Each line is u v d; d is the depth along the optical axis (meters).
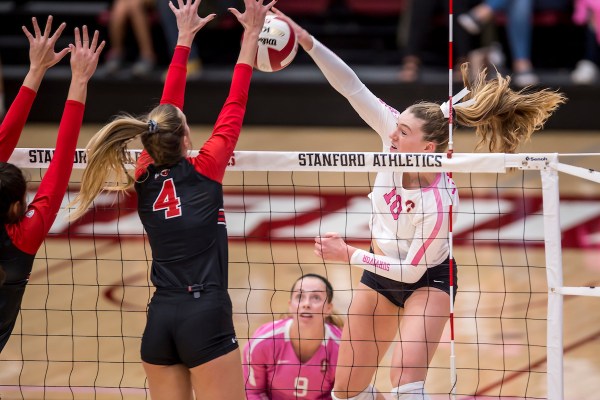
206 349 9.41
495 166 10.51
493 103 11.05
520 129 11.31
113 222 22.92
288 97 32.50
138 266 20.00
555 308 10.62
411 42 31.47
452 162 10.51
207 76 32.62
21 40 35.06
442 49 34.66
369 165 10.64
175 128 9.70
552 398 10.66
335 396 11.52
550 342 10.66
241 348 15.46
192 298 9.48
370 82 31.69
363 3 35.59
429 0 31.05
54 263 20.22
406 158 10.57
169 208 9.66
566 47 34.97
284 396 12.55
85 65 10.12
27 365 15.16
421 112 11.02
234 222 22.75
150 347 9.63
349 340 11.38
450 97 10.67
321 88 32.34
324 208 23.73
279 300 17.86
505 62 34.72
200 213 9.65
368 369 11.38
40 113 32.88
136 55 35.22
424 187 10.82
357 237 21.52
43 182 9.95
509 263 20.19
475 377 14.69
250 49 10.19
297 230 22.16
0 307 9.86
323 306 12.14
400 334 10.72
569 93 31.55
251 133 31.92
